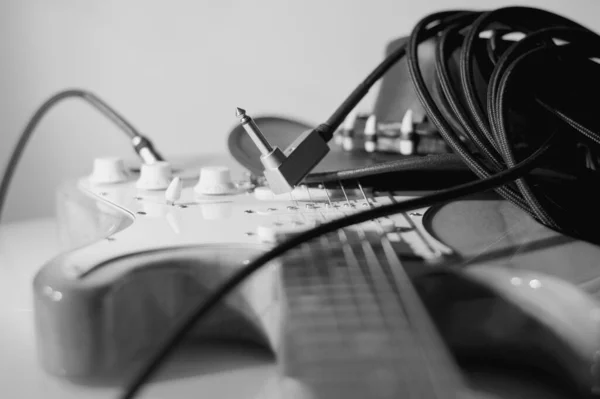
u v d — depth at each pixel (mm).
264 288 483
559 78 625
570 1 1091
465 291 490
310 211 585
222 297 430
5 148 1014
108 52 1017
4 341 526
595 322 447
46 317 468
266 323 484
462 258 502
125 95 1031
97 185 688
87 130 1026
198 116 1056
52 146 1022
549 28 636
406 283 459
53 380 472
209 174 645
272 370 478
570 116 583
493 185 525
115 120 749
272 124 770
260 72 1059
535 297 477
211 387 462
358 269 475
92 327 465
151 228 548
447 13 675
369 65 1073
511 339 485
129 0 1010
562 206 573
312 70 1066
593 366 440
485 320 490
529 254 512
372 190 637
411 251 507
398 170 612
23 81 1002
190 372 478
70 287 466
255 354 496
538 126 631
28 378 477
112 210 612
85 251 505
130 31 1018
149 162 723
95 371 469
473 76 643
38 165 1023
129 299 483
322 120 1079
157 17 1021
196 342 501
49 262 495
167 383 468
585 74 639
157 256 500
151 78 1034
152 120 1045
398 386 375
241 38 1046
